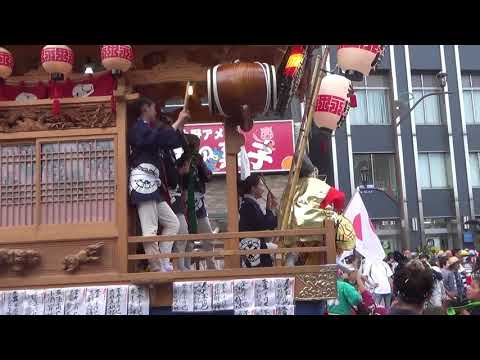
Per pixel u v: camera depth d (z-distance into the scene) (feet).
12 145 13.71
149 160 13.82
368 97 71.77
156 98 18.35
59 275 12.96
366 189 60.75
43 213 13.38
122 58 13.10
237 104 13.04
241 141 13.91
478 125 73.56
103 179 13.39
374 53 15.06
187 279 12.71
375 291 27.43
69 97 13.71
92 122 13.51
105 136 13.47
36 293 12.76
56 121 13.61
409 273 10.45
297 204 15.02
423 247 57.47
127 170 13.64
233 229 13.56
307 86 16.74
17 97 13.97
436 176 72.02
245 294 12.61
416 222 69.62
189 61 14.35
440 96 73.00
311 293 12.59
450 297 26.53
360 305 18.33
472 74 74.79
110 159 13.44
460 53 73.87
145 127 13.58
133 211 14.23
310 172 16.08
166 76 14.16
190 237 12.89
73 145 13.56
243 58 16.51
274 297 12.57
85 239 13.05
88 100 13.50
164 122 17.67
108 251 13.03
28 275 13.01
